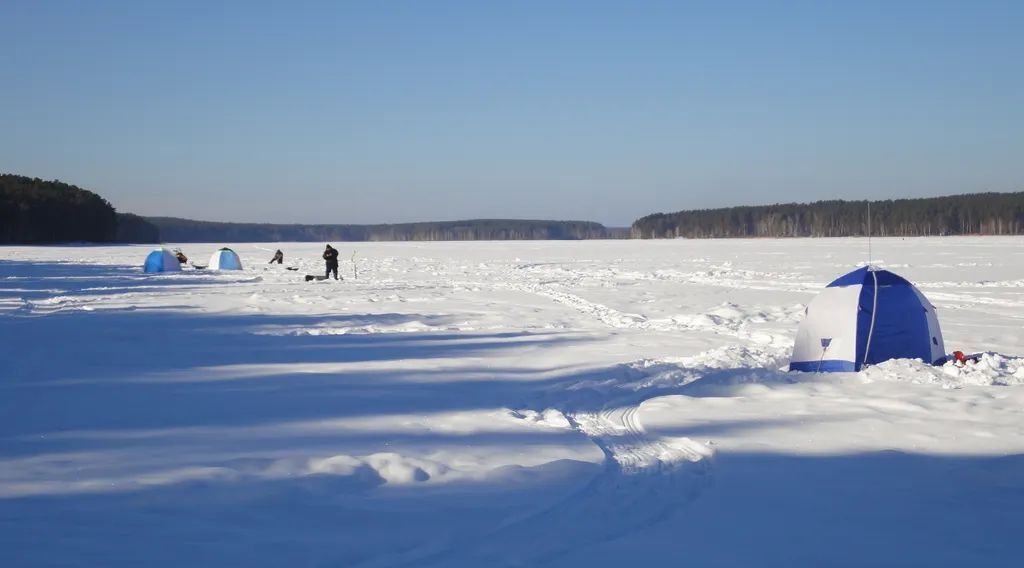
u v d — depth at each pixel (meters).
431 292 25.53
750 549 4.65
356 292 25.56
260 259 56.16
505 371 11.08
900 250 53.78
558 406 8.77
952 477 6.09
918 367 10.20
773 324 16.28
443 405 8.79
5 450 6.69
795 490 5.79
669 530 4.96
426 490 5.71
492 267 43.00
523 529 4.95
